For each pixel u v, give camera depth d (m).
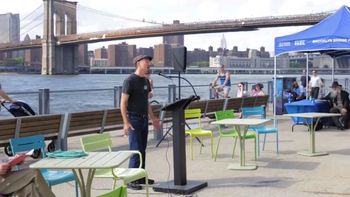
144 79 6.95
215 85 18.44
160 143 11.25
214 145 10.91
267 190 6.69
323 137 12.08
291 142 11.26
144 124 6.90
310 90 18.25
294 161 8.87
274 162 8.78
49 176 5.57
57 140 9.44
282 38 12.71
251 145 10.86
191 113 10.31
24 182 4.62
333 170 8.01
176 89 15.63
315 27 12.44
